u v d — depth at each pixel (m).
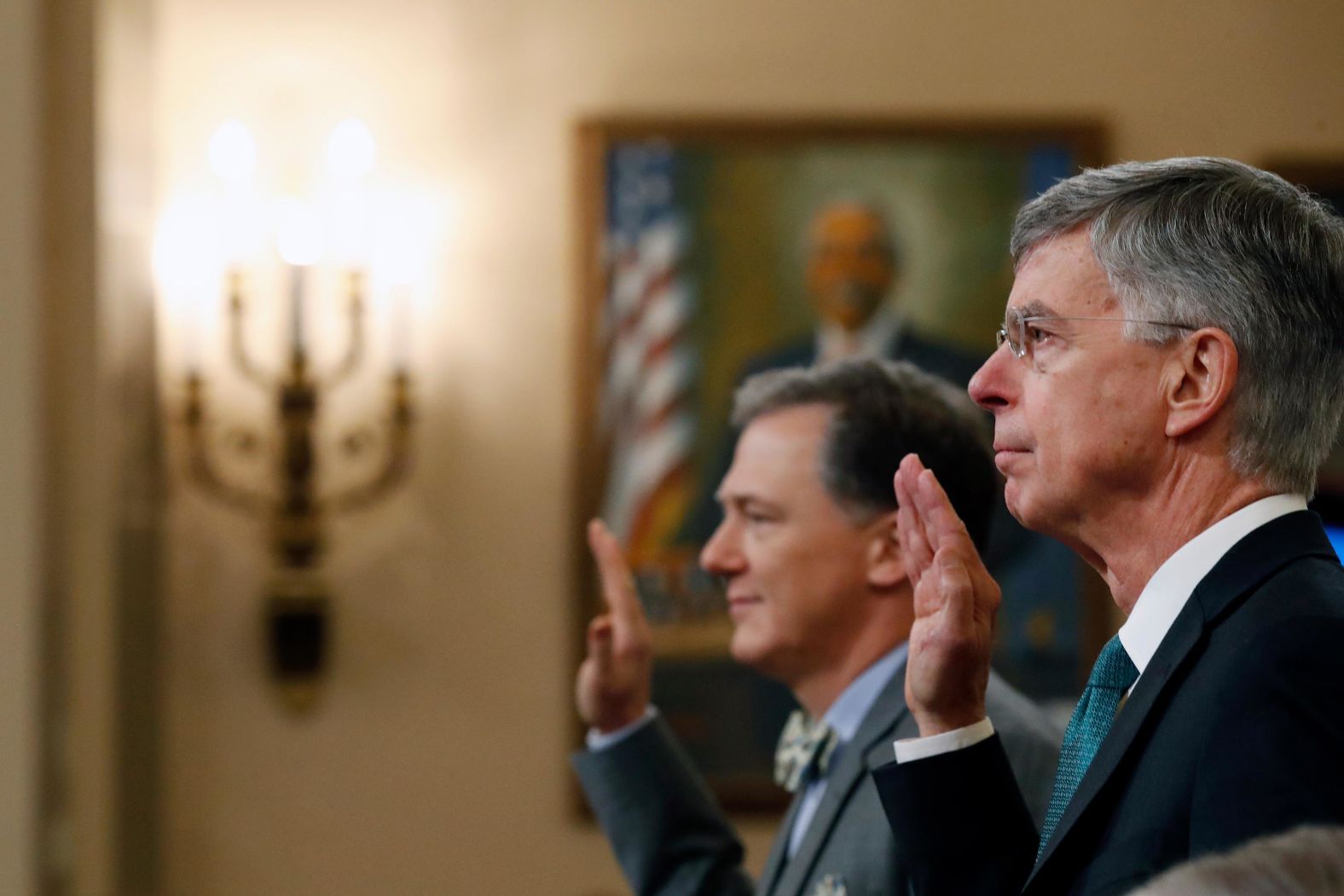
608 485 15.29
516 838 15.12
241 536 15.20
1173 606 4.89
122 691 13.61
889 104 15.66
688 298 15.41
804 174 15.49
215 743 15.09
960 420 7.86
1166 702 4.69
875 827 6.96
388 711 15.22
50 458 12.66
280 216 15.30
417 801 15.14
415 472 15.40
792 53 15.70
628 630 8.99
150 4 14.92
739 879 8.82
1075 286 5.08
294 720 15.16
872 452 7.64
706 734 15.12
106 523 13.05
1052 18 15.72
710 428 15.32
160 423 14.97
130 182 14.02
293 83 15.50
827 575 7.66
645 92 15.66
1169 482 4.95
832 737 7.68
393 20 15.63
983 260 15.43
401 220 15.44
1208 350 4.88
